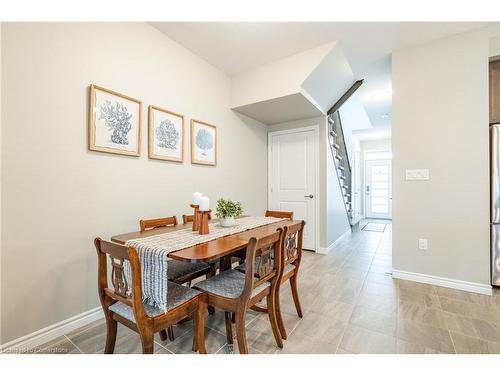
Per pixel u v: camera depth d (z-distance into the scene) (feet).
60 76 5.37
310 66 8.79
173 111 8.12
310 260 10.91
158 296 3.99
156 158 7.50
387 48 8.64
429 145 8.13
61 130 5.39
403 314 6.18
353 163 20.52
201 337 4.52
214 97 9.93
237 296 4.41
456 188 7.73
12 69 4.68
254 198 12.62
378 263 10.44
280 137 13.44
